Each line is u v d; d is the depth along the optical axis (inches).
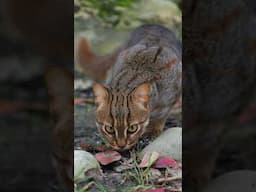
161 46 57.5
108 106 56.9
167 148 57.2
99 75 57.0
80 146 57.1
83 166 57.0
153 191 57.2
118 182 57.1
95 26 57.0
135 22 57.2
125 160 57.1
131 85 57.0
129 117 56.9
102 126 57.0
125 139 57.0
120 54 57.2
